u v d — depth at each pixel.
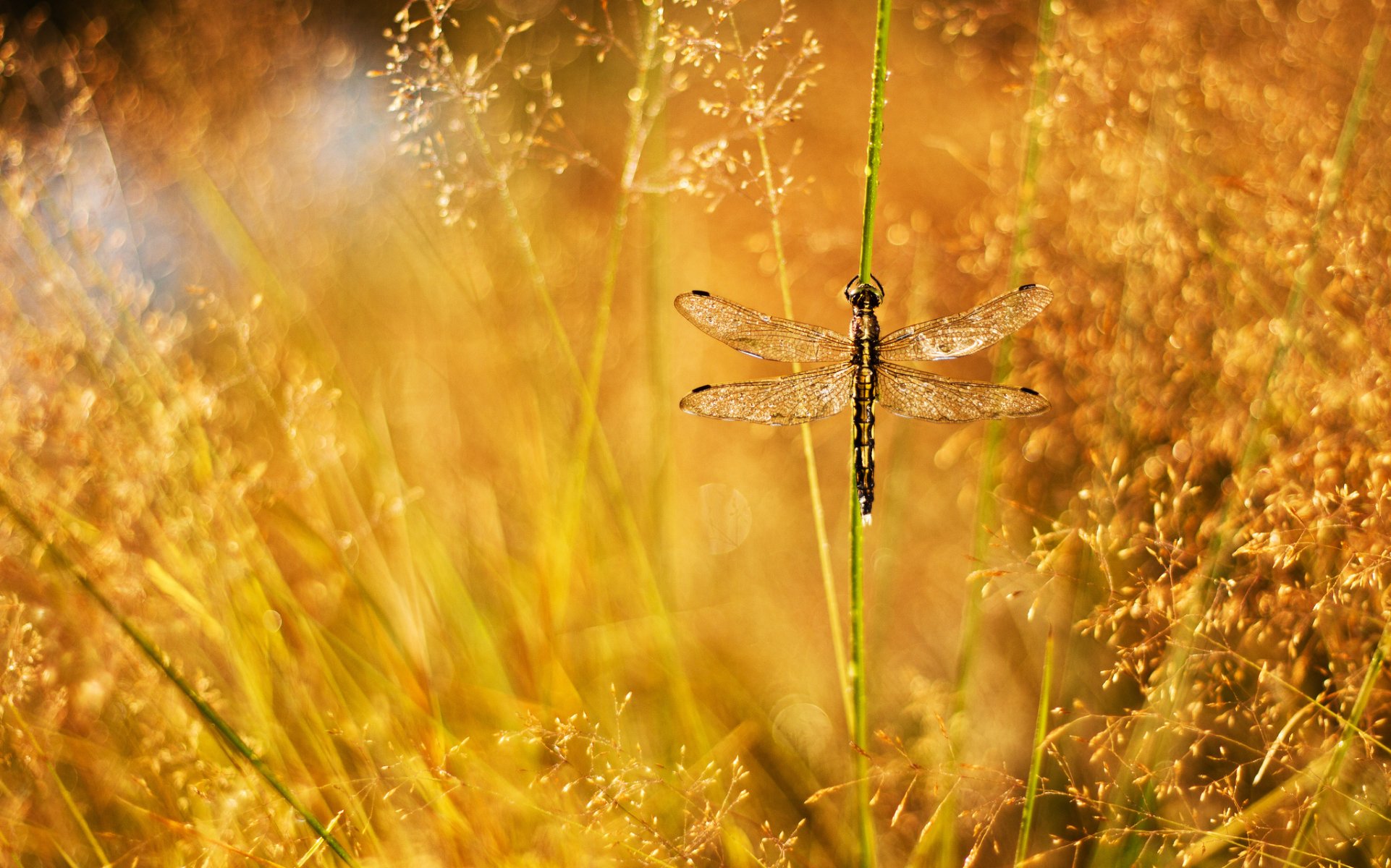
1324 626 0.89
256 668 0.92
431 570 0.95
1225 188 0.95
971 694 0.95
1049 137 0.99
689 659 0.96
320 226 1.11
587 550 0.97
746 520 1.01
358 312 1.07
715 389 0.91
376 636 0.93
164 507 0.92
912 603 0.98
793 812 0.93
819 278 1.04
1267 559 0.91
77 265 0.95
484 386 1.02
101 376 0.94
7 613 0.91
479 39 1.34
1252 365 0.93
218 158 1.08
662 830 0.91
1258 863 0.88
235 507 0.93
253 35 1.17
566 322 1.03
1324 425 0.91
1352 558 0.89
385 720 0.92
